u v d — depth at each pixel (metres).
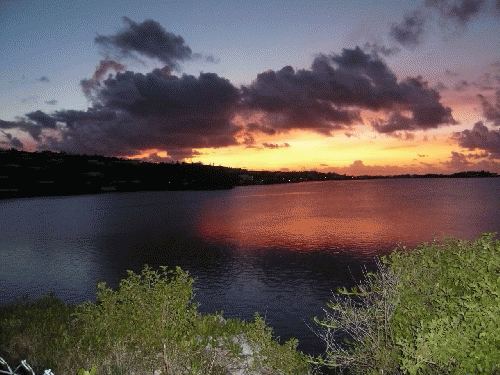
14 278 47.00
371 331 6.44
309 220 115.12
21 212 172.88
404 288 6.33
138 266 53.53
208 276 46.31
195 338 8.41
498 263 5.39
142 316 8.16
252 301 34.34
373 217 118.81
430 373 5.03
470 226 91.50
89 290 40.00
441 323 4.80
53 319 9.69
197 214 144.50
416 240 72.38
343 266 51.12
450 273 5.87
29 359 7.11
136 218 133.62
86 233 97.06
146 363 6.97
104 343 7.76
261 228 99.25
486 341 4.49
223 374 7.11
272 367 7.87
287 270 49.25
